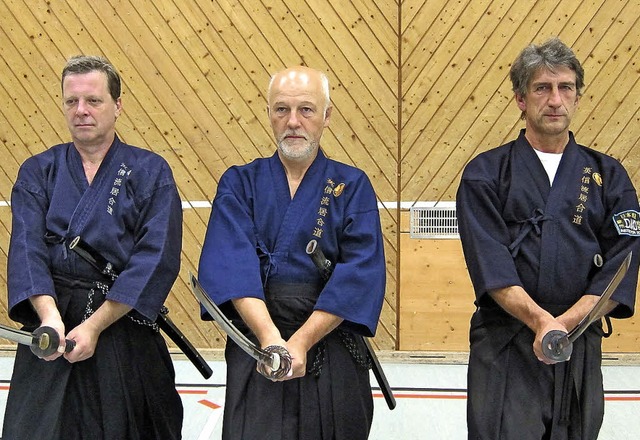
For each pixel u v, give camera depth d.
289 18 5.53
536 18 5.40
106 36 5.59
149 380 2.87
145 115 5.62
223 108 5.60
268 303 2.60
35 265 2.65
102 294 2.70
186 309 5.69
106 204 2.75
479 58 5.45
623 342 5.48
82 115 2.72
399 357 5.52
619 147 5.45
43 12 5.60
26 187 2.80
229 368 2.63
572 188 2.66
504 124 5.46
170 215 2.80
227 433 2.49
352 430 2.62
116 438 2.73
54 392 2.68
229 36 5.55
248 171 2.75
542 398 2.58
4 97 5.67
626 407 4.43
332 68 5.54
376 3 5.48
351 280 2.55
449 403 4.50
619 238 2.62
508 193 2.68
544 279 2.58
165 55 5.58
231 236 2.61
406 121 5.52
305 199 2.67
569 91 2.61
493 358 2.63
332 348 2.62
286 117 2.60
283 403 2.56
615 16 5.37
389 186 5.57
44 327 2.32
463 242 2.72
